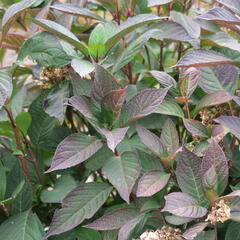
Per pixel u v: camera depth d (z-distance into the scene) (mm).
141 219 451
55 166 427
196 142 495
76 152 440
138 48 498
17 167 531
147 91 455
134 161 451
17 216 500
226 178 405
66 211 459
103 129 442
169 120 475
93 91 460
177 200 392
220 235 489
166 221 457
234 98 467
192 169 423
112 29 539
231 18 481
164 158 445
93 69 463
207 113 520
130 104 459
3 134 561
